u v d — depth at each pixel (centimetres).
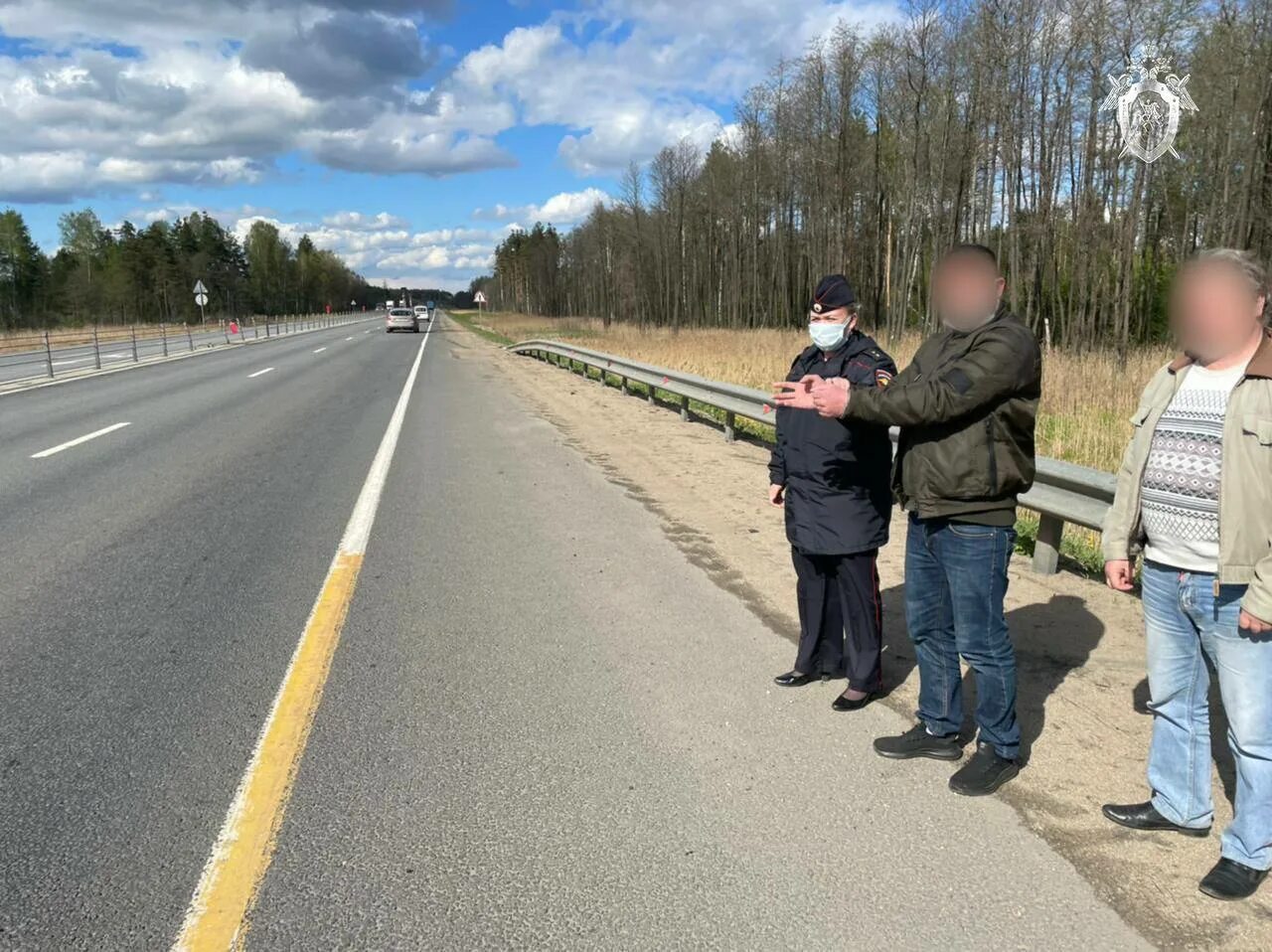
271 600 536
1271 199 2061
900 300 3509
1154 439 283
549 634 479
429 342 4444
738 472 941
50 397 1781
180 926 248
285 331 6569
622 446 1120
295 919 251
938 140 3334
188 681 418
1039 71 2844
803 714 384
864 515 376
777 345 2502
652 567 604
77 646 462
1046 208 2930
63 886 266
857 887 263
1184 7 2188
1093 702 389
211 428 1312
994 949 236
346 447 1131
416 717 378
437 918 251
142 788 322
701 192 6325
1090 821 300
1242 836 261
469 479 917
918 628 344
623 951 237
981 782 318
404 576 585
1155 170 2570
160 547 659
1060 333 3269
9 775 331
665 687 411
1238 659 264
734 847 284
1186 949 237
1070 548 615
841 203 4066
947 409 306
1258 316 258
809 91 4234
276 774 330
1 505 799
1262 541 253
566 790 320
